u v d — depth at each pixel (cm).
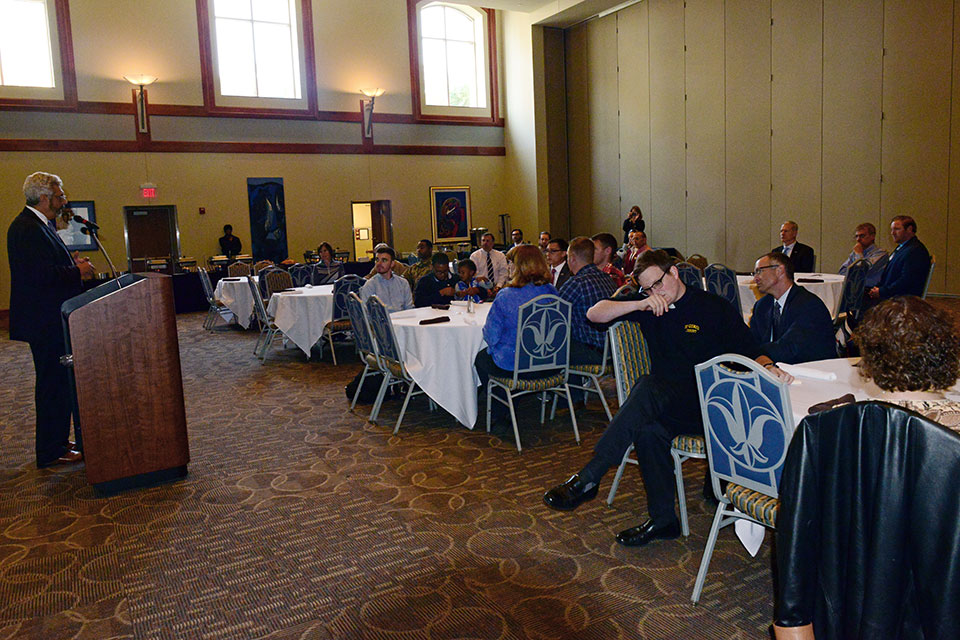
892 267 592
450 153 1508
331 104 1377
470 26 1524
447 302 597
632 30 1311
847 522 121
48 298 386
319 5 1348
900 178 941
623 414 282
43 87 1145
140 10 1201
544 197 1484
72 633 236
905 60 920
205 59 1257
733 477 229
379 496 347
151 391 362
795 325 328
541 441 425
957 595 107
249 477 379
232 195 1305
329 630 232
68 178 1173
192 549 295
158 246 1266
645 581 258
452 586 258
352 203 1416
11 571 280
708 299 289
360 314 471
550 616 236
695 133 1218
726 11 1141
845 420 120
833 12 995
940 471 108
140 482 368
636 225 1168
